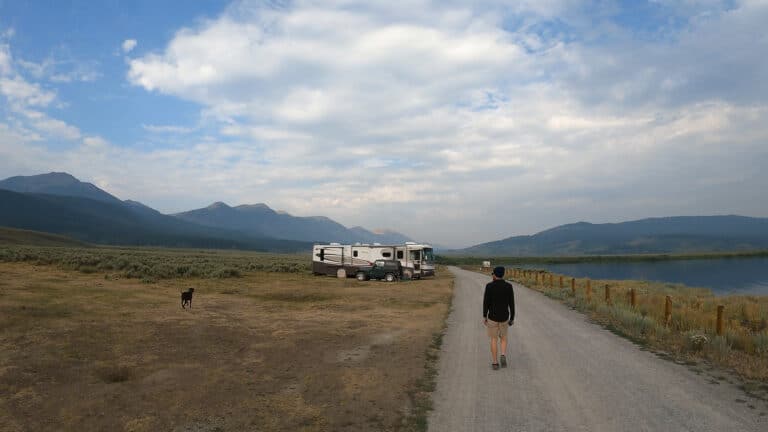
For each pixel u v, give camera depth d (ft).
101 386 25.54
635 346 36.47
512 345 37.04
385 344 37.65
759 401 22.43
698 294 94.48
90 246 488.02
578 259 509.76
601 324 48.34
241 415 21.27
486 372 28.50
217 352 34.30
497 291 29.48
